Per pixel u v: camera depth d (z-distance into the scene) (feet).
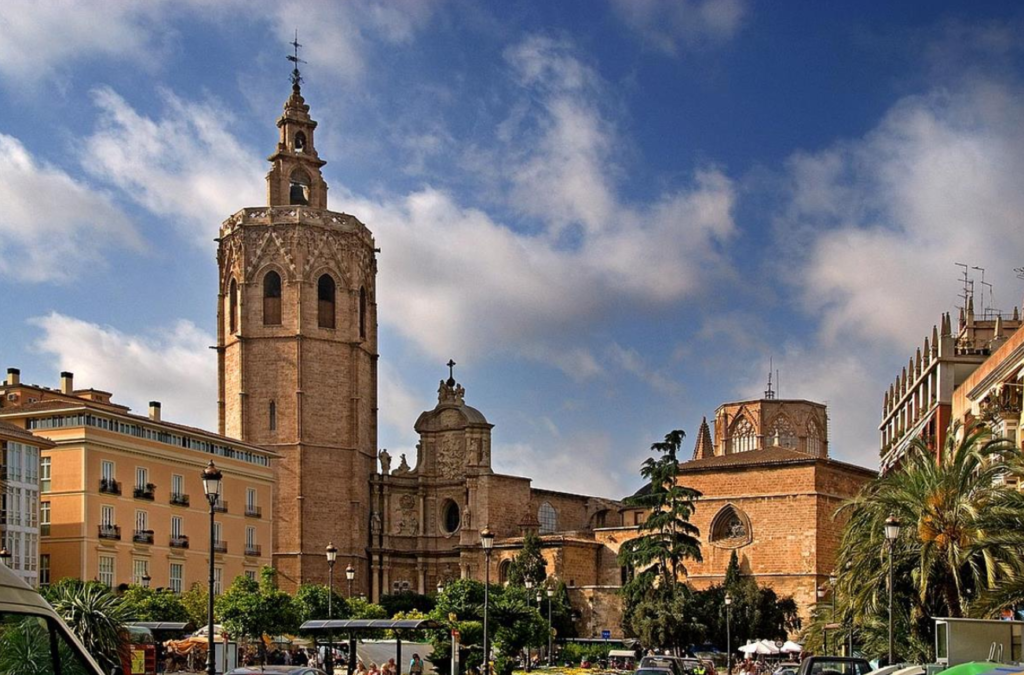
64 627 41.29
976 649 114.52
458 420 499.10
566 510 529.45
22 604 39.63
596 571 457.68
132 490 339.36
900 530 165.07
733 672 297.53
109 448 331.98
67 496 322.96
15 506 300.61
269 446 470.39
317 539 469.98
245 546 387.96
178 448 359.87
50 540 323.16
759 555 382.42
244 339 476.95
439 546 499.51
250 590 313.73
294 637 298.76
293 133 504.43
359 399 487.20
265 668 117.70
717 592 361.71
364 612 363.56
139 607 279.49
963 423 239.50
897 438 404.98
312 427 474.08
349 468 481.05
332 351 481.87
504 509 490.49
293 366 473.67
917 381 354.33
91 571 321.73
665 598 352.69
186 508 360.89
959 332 374.63
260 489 397.80
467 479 488.02
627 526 483.51
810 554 374.02
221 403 484.74
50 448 319.47
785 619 365.20
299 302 475.31
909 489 164.55
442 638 232.32
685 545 353.72
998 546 156.15
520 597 342.85
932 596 166.81
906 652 173.47
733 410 552.00
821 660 137.28
